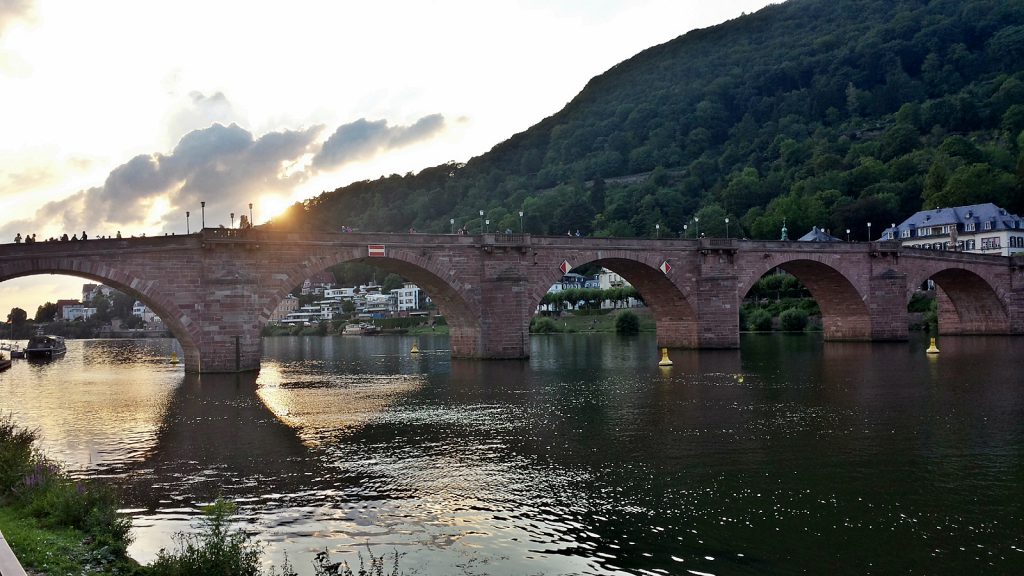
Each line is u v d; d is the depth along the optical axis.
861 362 76.56
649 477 29.89
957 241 161.75
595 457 33.50
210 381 67.56
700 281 96.94
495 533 23.42
